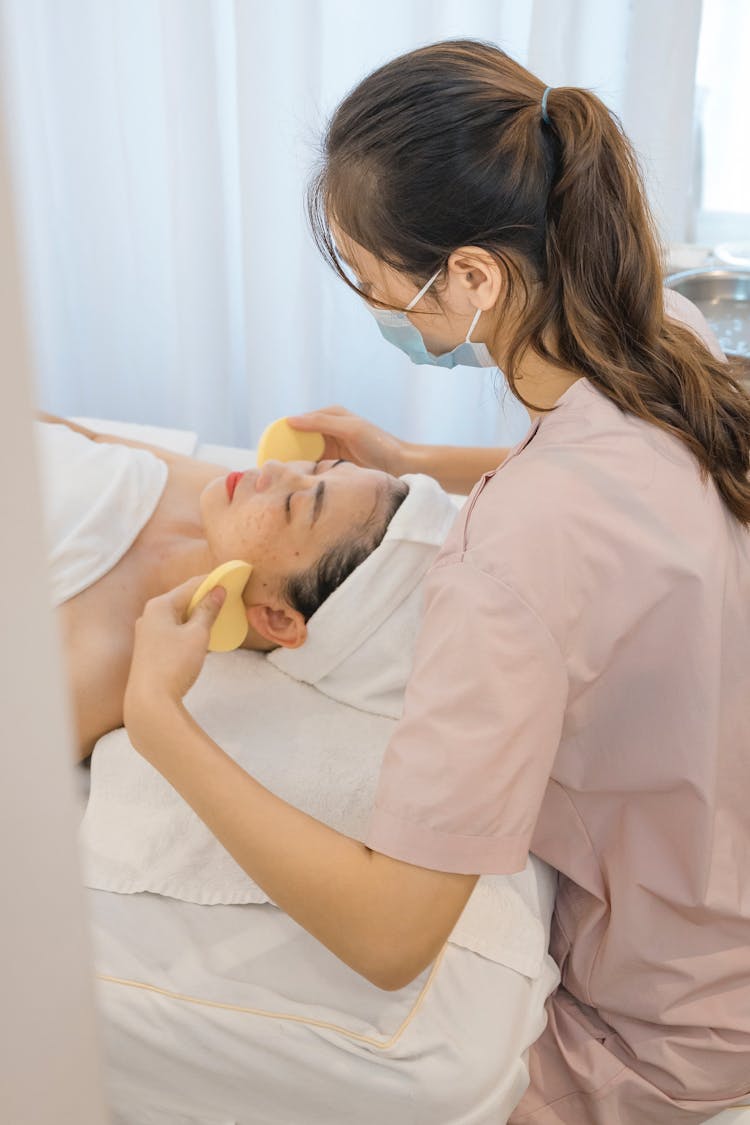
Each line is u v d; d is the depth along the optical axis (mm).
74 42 2141
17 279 259
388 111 791
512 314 851
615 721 885
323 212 879
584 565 796
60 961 337
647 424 844
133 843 1095
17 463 272
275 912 1063
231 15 2100
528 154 789
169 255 2357
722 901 935
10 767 295
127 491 1388
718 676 849
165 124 2135
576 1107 1027
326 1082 964
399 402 2375
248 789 856
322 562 1227
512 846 782
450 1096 948
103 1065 381
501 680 758
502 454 1438
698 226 2578
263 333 2254
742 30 2344
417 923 785
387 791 786
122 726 1229
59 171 2293
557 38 1969
